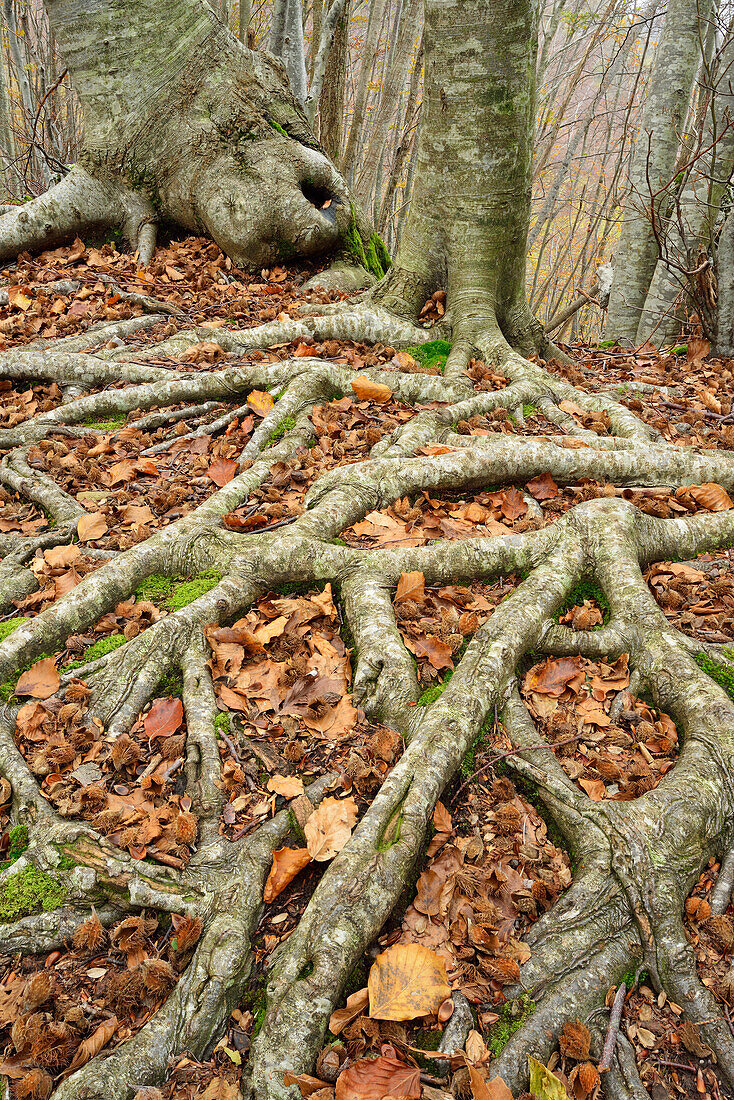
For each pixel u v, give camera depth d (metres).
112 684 2.74
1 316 5.92
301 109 7.94
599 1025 1.96
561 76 18.98
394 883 2.09
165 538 3.34
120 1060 1.81
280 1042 1.82
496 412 4.54
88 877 2.18
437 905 2.16
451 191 5.30
